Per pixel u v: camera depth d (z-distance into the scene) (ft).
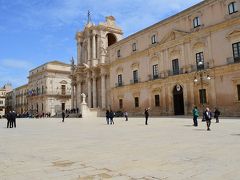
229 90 104.22
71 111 209.15
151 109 143.74
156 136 44.04
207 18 114.52
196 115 64.59
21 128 80.07
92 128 70.85
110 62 181.57
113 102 176.24
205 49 114.52
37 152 31.19
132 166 22.21
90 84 202.39
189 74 119.85
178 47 127.85
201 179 17.76
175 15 129.49
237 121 74.33
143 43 152.15
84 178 18.83
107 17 207.72
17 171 21.66
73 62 230.68
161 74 137.49
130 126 72.69
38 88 287.69
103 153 29.01
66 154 29.19
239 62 100.07
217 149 29.01
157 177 18.52
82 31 217.36
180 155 26.30
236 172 19.20
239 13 101.71
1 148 35.35
